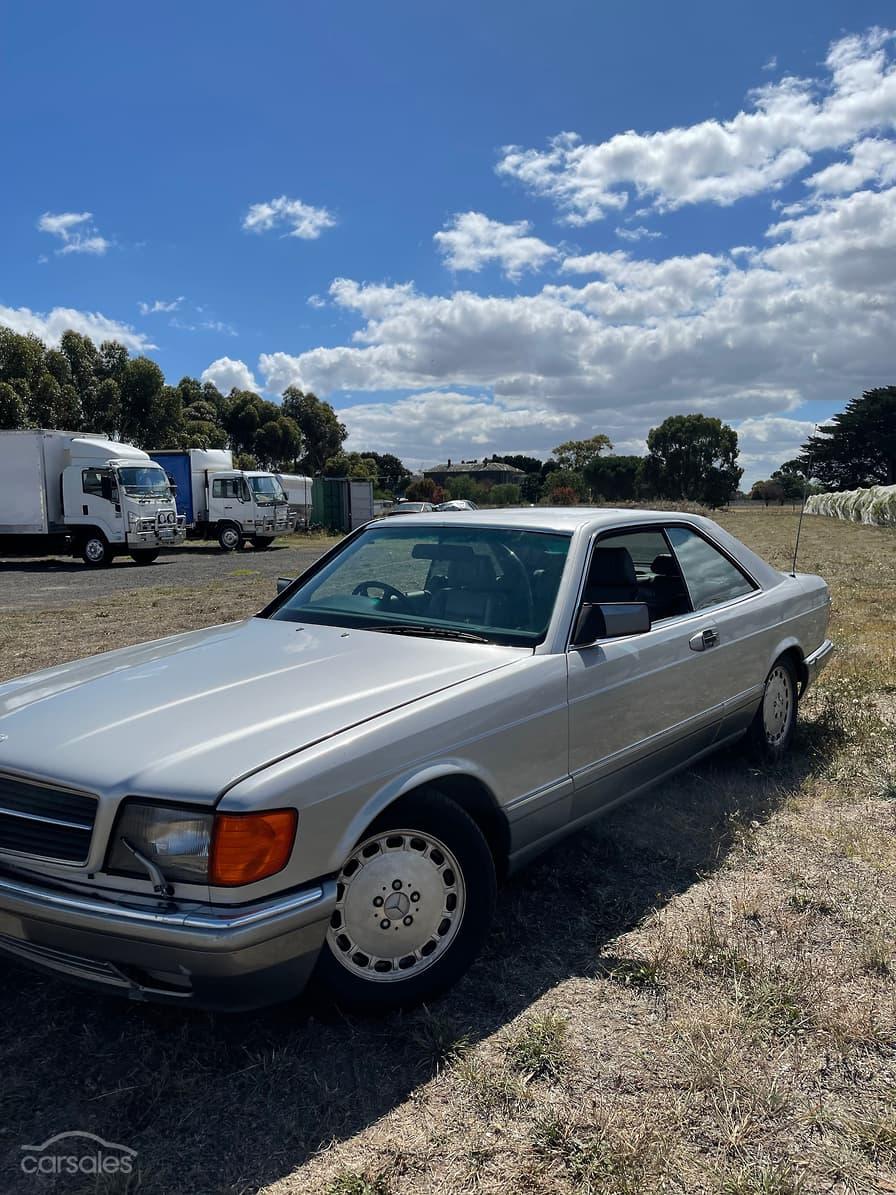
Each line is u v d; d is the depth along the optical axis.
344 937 2.52
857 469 96.62
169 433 46.94
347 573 3.94
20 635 10.16
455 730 2.71
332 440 89.62
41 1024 2.61
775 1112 2.20
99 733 2.53
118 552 23.25
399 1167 2.03
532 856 3.09
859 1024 2.54
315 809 2.31
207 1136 2.15
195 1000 2.24
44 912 2.25
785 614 4.66
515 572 3.50
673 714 3.73
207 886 2.20
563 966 2.88
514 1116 2.20
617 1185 1.96
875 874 3.52
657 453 83.25
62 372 42.38
